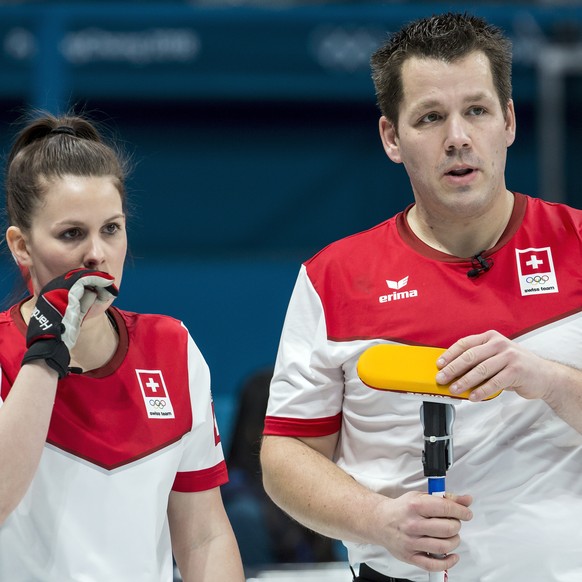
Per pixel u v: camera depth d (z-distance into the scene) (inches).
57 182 347.3
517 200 402.9
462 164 372.5
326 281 406.9
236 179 1018.7
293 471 394.0
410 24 402.0
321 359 401.7
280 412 407.8
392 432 391.2
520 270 390.0
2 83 913.5
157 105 985.5
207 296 892.0
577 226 392.2
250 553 609.6
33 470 329.1
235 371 892.0
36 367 331.3
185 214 1011.3
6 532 345.4
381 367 344.5
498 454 379.9
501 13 943.7
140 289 882.8
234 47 932.0
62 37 910.4
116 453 356.2
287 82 940.6
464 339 339.3
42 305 334.0
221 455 383.6
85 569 346.6
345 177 1031.0
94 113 966.4
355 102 999.0
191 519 376.5
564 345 381.1
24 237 355.6
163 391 368.8
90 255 346.0
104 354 365.7
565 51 953.5
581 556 371.9
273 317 898.1
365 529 362.9
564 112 980.6
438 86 373.7
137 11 919.0
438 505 341.1
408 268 397.7
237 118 1010.1
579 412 357.1
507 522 376.5
